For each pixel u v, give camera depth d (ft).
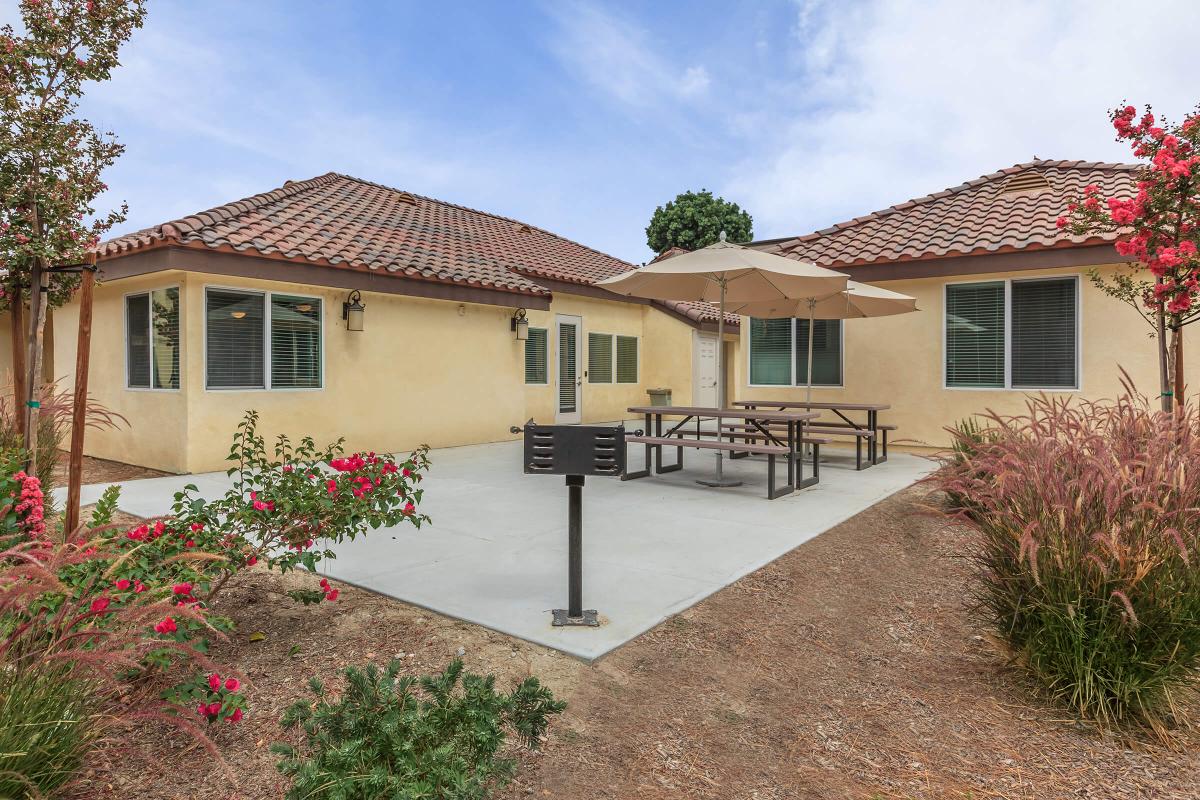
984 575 11.74
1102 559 9.46
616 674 10.07
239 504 11.45
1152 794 7.73
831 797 7.61
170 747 8.13
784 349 37.96
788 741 8.70
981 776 8.04
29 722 6.54
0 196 17.88
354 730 6.91
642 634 11.35
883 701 9.75
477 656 10.46
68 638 7.18
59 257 18.71
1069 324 29.73
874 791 7.73
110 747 7.98
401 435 34.14
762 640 11.54
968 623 12.38
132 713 7.91
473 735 6.88
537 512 20.61
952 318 32.68
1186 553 9.06
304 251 28.84
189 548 10.32
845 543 17.21
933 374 33.24
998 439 12.43
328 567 14.89
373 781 6.15
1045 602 9.93
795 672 10.53
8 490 10.52
